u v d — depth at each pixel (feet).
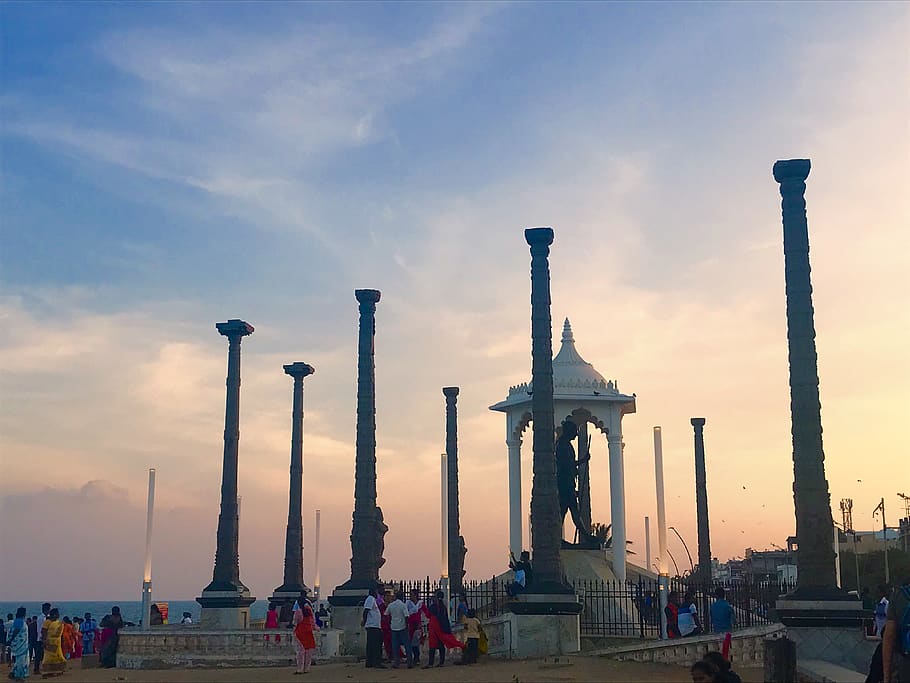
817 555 88.17
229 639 110.73
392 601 98.27
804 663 76.18
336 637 113.19
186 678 91.97
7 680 96.84
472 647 95.66
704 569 167.94
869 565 284.41
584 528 143.43
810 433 91.40
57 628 102.58
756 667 85.97
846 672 66.44
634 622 118.73
